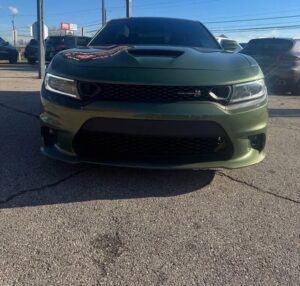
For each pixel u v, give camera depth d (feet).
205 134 10.07
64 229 8.74
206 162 10.38
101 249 8.05
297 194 11.03
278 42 34.47
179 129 9.93
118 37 15.19
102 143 10.37
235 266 7.64
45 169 12.03
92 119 10.09
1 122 17.93
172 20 16.43
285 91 35.94
